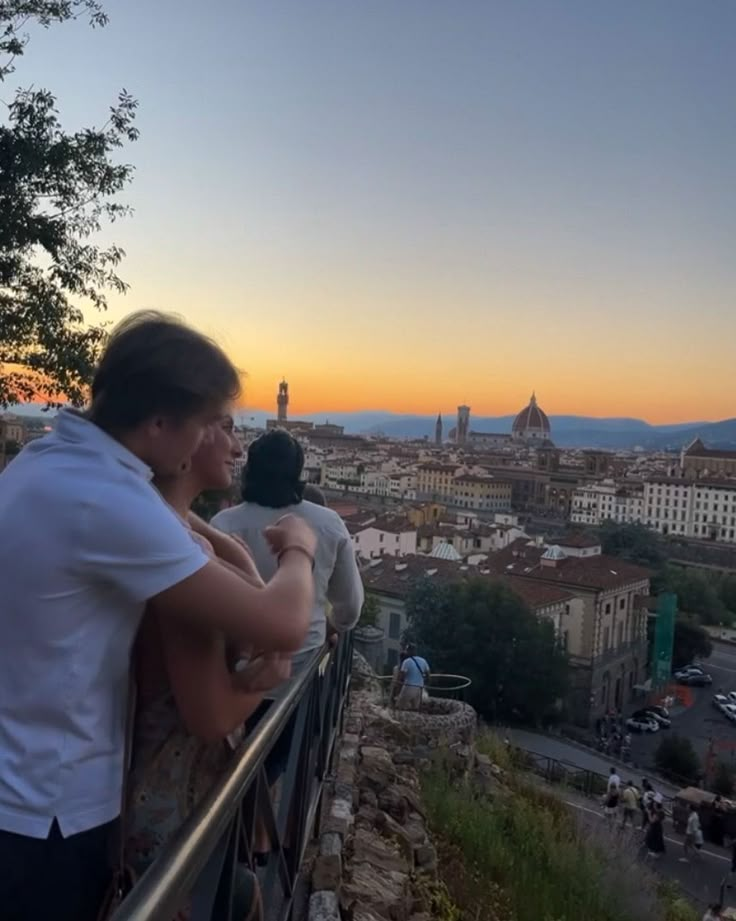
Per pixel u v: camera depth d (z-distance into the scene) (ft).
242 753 6.24
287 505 11.60
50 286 36.99
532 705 146.72
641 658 218.18
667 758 146.92
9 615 4.85
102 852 5.19
